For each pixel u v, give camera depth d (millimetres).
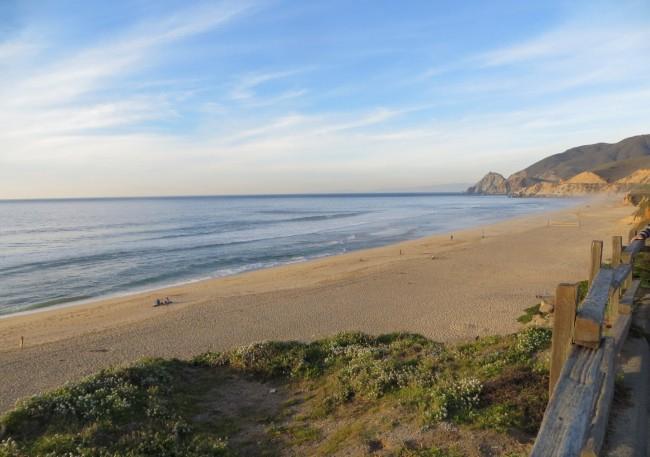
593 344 3600
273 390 9156
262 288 29500
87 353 17859
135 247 53719
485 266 33438
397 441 5867
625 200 111250
